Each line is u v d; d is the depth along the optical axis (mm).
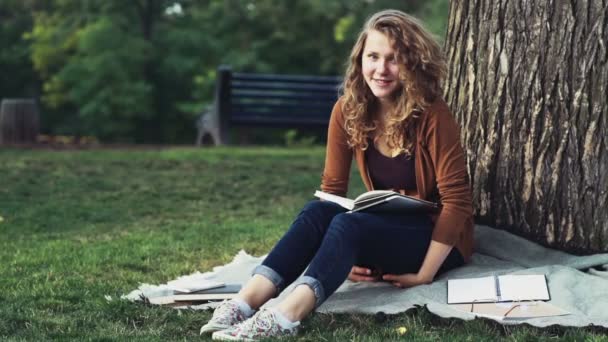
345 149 5035
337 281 4379
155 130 34312
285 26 33438
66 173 10602
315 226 4562
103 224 7836
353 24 31641
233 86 17109
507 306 4500
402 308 4531
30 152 13281
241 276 5348
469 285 4695
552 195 5172
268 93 17125
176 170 10953
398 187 4953
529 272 4805
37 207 8523
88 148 14602
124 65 31219
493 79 5328
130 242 6914
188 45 32219
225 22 33469
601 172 5098
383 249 4668
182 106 31516
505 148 5289
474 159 5434
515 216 5277
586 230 5117
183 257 6328
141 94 31141
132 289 5301
